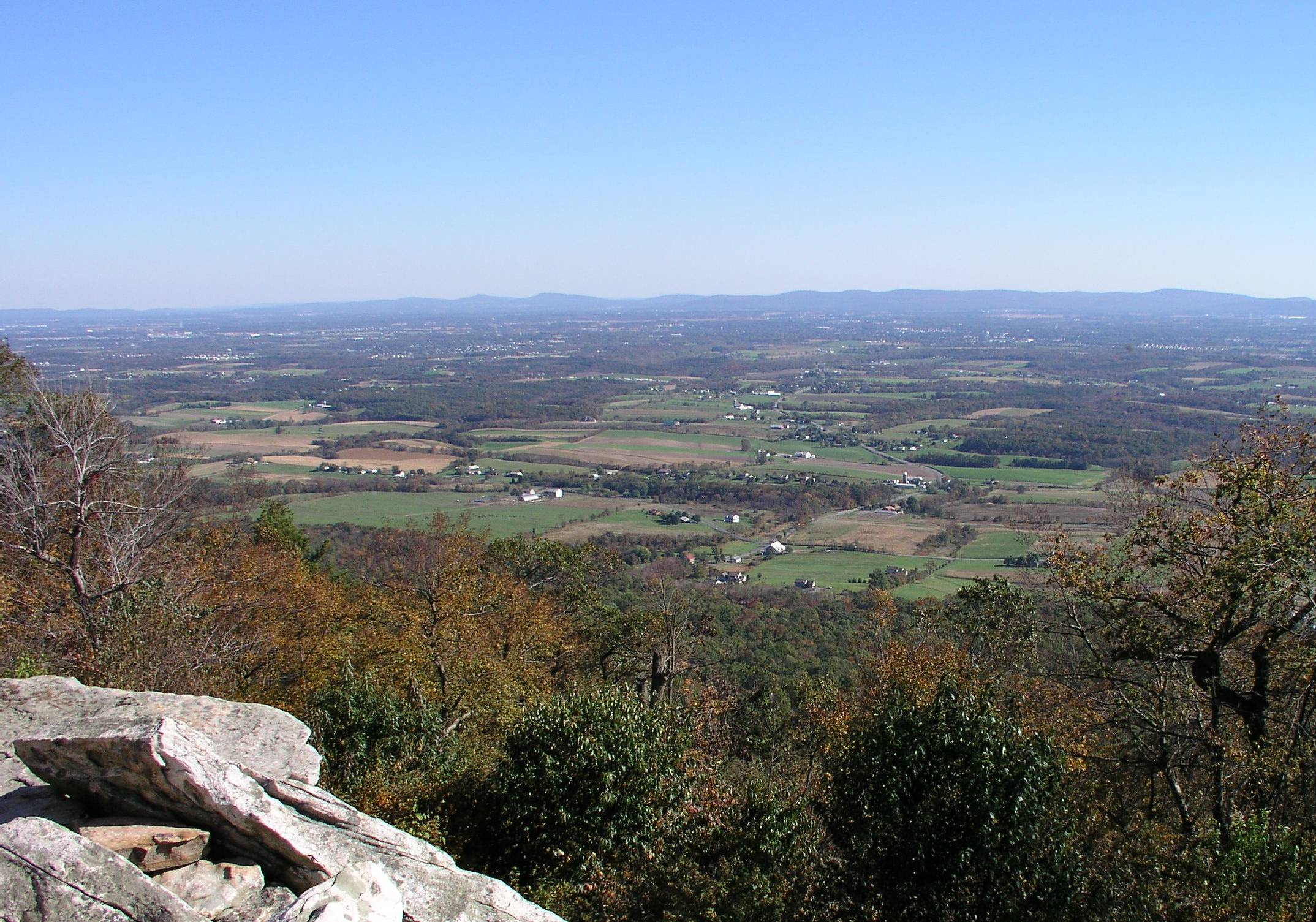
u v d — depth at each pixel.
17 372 27.69
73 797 8.18
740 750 27.11
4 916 6.42
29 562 22.66
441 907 8.30
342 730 18.25
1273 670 16.72
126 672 17.12
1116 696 17.19
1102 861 12.09
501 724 21.41
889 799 12.55
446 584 27.23
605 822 15.73
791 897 12.82
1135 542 17.89
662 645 33.62
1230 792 14.61
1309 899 10.60
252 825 7.84
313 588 28.22
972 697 13.79
